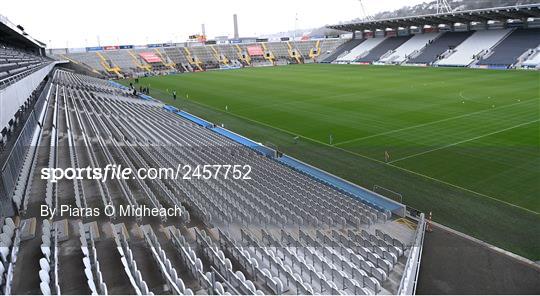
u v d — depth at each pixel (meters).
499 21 86.25
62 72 81.25
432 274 14.35
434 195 21.11
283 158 28.14
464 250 15.85
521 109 38.41
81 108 44.78
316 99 49.75
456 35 91.75
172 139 33.09
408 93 50.62
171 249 14.23
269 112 43.91
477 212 19.02
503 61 73.50
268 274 12.52
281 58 120.12
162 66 107.25
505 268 14.61
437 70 75.12
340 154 28.62
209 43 126.75
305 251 14.70
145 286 10.56
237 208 18.19
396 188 22.34
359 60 101.06
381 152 28.33
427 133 32.03
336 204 19.55
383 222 18.31
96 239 14.28
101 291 10.36
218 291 10.78
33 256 12.50
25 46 81.81
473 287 13.59
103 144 28.91
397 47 99.19
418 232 16.77
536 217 18.25
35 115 28.14
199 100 54.44
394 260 14.31
